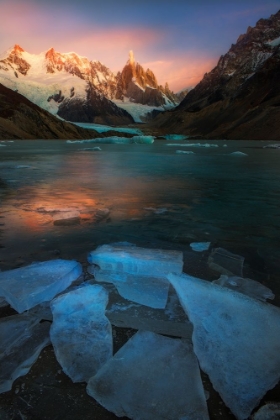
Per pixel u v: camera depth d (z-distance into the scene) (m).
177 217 3.35
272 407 0.97
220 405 1.02
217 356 1.21
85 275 1.93
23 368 1.15
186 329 1.38
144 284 1.74
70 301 1.54
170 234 2.76
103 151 19.05
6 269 2.02
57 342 1.28
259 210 3.69
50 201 4.12
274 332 1.33
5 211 3.54
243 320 1.39
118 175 7.18
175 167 9.26
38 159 12.31
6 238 2.62
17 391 1.05
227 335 1.31
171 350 1.24
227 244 2.52
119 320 1.45
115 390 1.04
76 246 2.44
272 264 2.13
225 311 1.44
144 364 1.16
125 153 16.83
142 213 3.52
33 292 1.60
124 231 2.84
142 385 1.07
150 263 1.92
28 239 2.60
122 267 1.95
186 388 1.06
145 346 1.26
